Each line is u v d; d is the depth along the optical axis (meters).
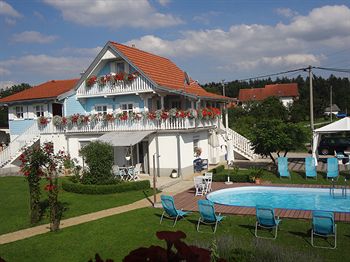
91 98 34.59
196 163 30.41
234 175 25.44
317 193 21.97
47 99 35.53
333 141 38.91
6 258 12.33
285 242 12.85
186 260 3.08
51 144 17.02
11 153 34.84
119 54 31.22
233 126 48.03
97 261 3.27
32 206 16.81
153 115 29.11
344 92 119.88
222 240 11.23
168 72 35.72
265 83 167.75
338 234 13.48
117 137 28.56
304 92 112.56
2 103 38.66
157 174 28.98
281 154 40.34
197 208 18.38
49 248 13.20
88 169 25.06
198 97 30.72
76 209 19.23
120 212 18.19
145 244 13.21
